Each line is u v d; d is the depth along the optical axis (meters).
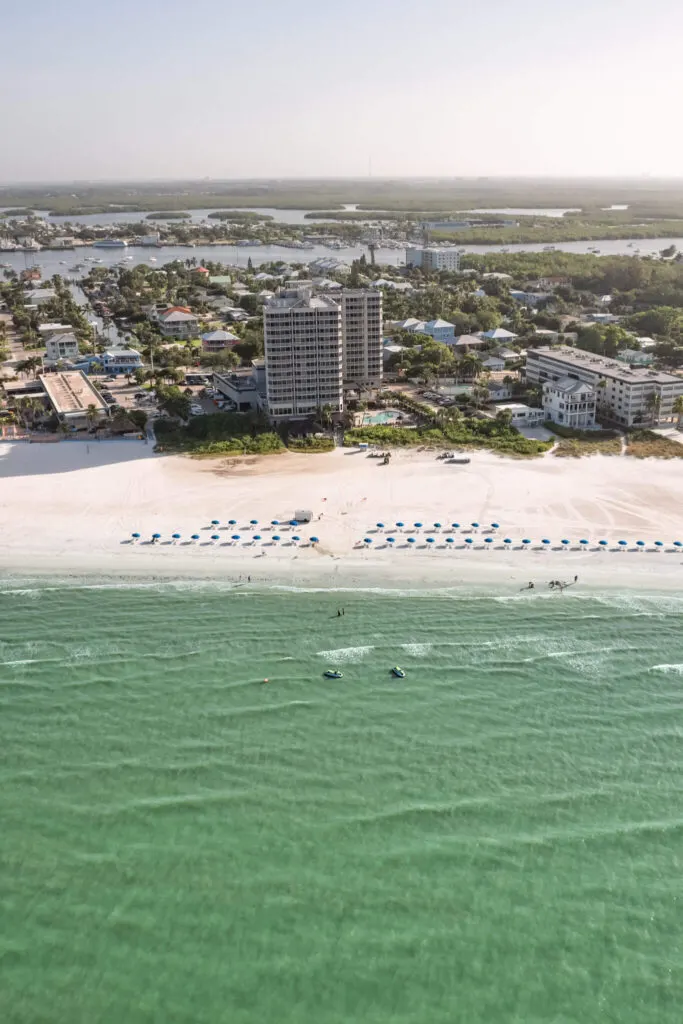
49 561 160.25
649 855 92.81
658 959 81.44
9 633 135.25
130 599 146.62
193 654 129.50
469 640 134.50
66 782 102.44
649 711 117.31
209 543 167.38
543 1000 77.44
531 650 132.00
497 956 81.50
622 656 130.88
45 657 128.62
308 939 82.81
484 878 89.75
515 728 113.38
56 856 91.75
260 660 128.25
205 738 110.44
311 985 78.31
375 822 96.75
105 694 119.44
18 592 148.75
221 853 92.31
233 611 142.75
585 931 84.06
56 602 145.38
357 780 103.31
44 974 79.06
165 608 143.50
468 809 98.88
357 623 139.25
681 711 117.50
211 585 151.75
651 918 85.56
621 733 112.62
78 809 98.19
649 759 107.75
